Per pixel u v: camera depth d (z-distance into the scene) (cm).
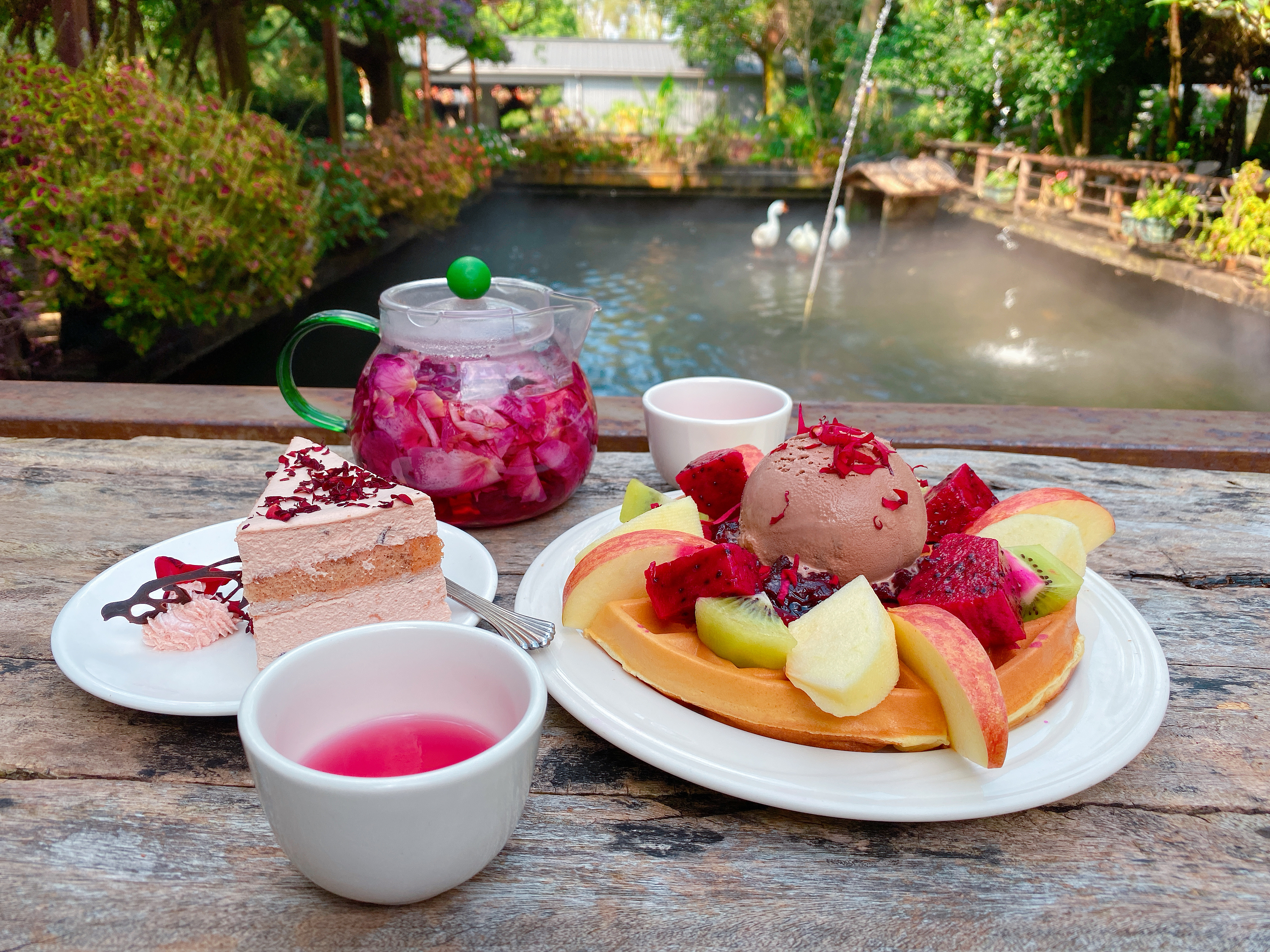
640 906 59
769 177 1371
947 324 728
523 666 59
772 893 60
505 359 109
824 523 82
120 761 72
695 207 1372
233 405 168
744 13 1631
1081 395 552
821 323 730
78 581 101
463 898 59
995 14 1138
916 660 69
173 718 77
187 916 57
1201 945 56
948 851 64
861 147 1438
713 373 605
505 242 1041
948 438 155
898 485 85
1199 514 125
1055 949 56
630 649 76
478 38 1008
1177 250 716
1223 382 568
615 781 71
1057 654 75
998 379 585
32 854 62
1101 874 62
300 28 958
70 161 376
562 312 116
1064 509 92
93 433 159
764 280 894
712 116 1806
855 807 60
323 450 102
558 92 2070
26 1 441
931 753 67
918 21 1244
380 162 786
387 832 50
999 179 1083
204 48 679
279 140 477
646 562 80
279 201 450
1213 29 902
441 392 105
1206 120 1062
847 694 63
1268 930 57
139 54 527
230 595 91
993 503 99
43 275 388
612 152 1420
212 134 435
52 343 404
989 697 62
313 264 548
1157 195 748
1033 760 66
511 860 63
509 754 52
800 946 56
